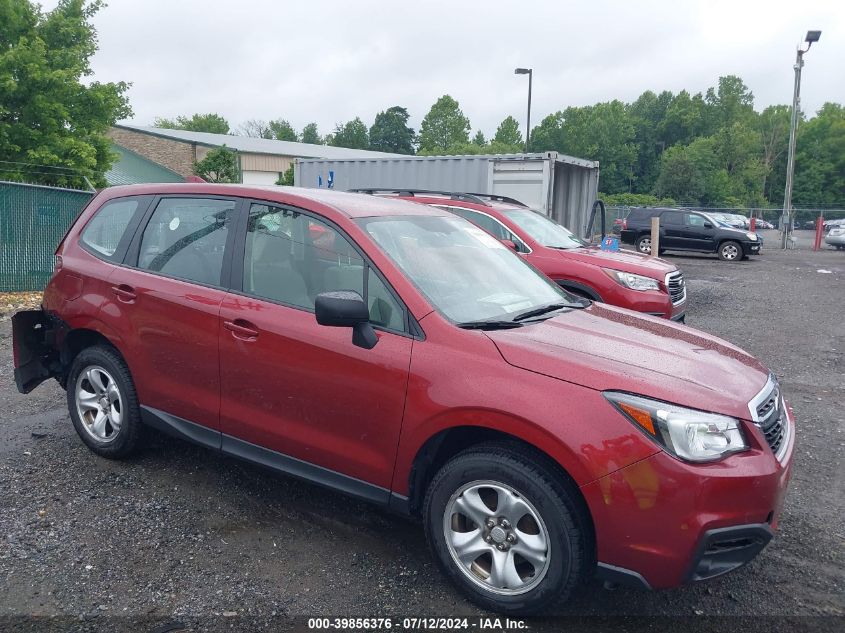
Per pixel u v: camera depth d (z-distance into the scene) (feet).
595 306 14.60
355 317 11.12
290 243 13.12
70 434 17.46
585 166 53.83
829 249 108.68
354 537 12.97
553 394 10.12
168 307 14.06
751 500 9.62
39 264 38.37
